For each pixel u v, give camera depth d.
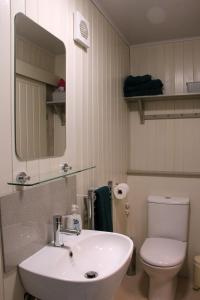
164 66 2.91
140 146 3.01
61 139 1.56
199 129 2.81
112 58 2.45
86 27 1.79
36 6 1.33
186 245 2.46
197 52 2.80
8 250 1.12
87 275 1.28
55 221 1.37
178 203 2.56
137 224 2.93
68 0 1.63
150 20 2.40
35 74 1.33
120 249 1.45
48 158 1.43
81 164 1.82
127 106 2.96
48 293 1.10
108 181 2.33
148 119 2.97
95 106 2.06
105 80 2.28
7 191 1.13
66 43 1.61
